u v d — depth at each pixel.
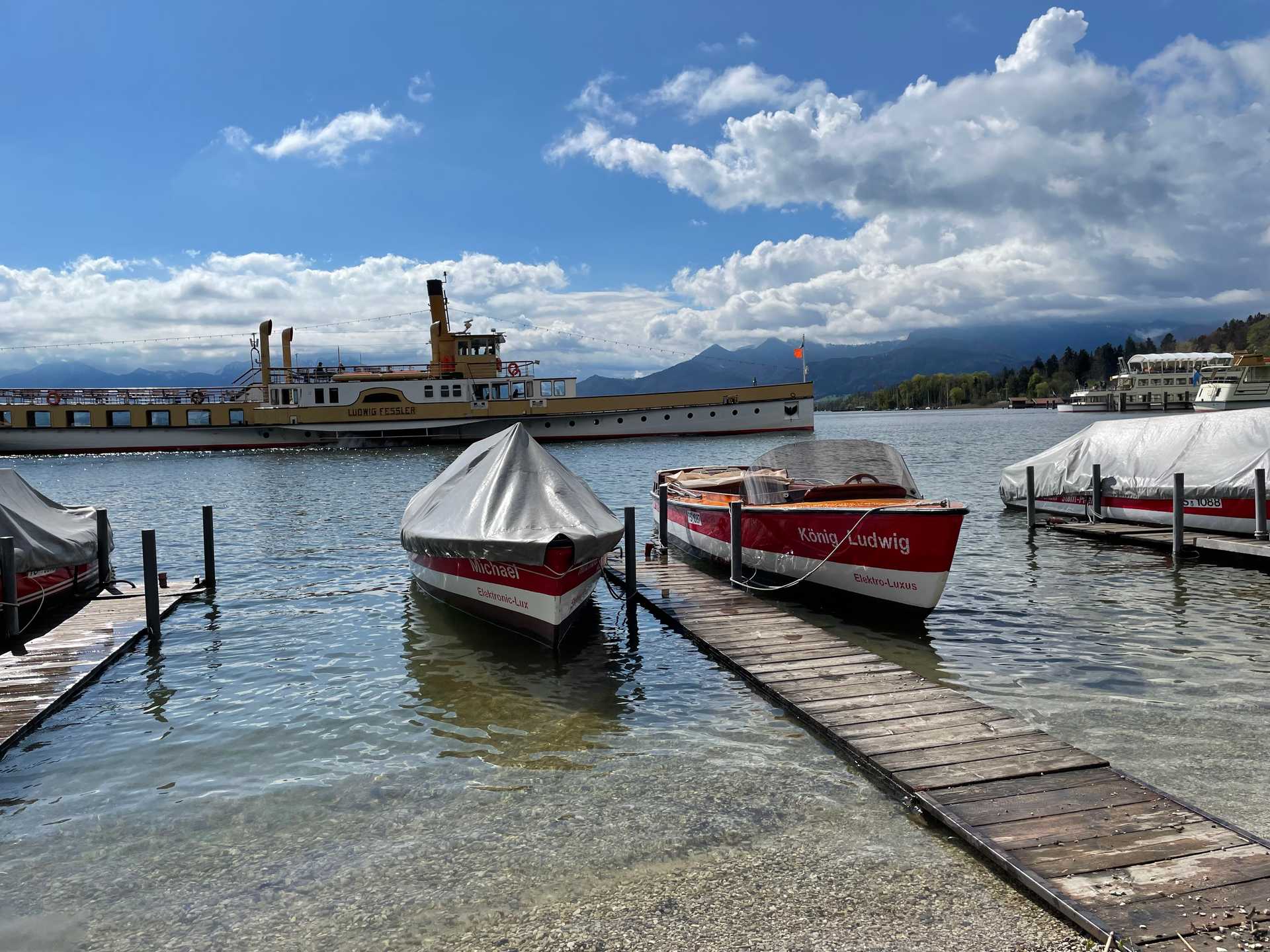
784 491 14.55
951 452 52.56
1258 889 4.71
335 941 4.85
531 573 10.88
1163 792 6.14
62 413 59.56
